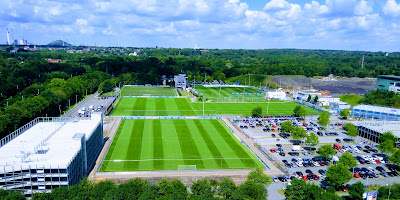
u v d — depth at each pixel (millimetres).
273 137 187500
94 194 91500
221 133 189875
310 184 115438
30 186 98938
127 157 145500
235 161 144375
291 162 146250
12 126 174375
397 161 139000
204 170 132750
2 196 85750
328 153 146250
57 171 99688
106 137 175375
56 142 121062
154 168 133750
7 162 100625
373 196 106062
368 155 160875
